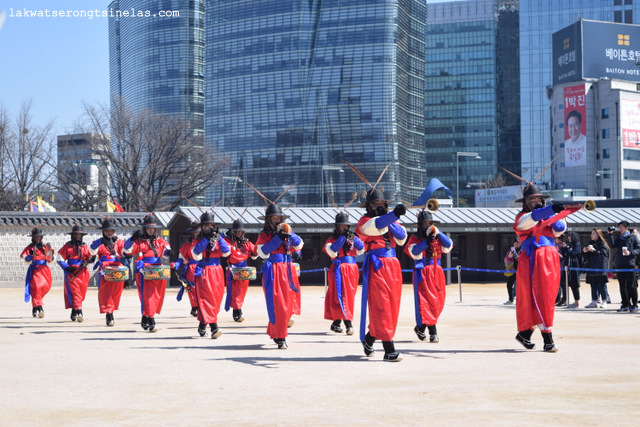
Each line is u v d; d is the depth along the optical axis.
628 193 110.62
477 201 107.94
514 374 8.45
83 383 8.19
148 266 13.87
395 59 133.75
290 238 11.14
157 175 63.16
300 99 137.88
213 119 147.00
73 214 39.19
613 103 110.19
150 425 6.16
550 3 156.75
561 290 20.48
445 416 6.36
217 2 147.00
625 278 17.70
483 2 172.12
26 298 17.56
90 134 61.38
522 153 157.25
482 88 171.38
